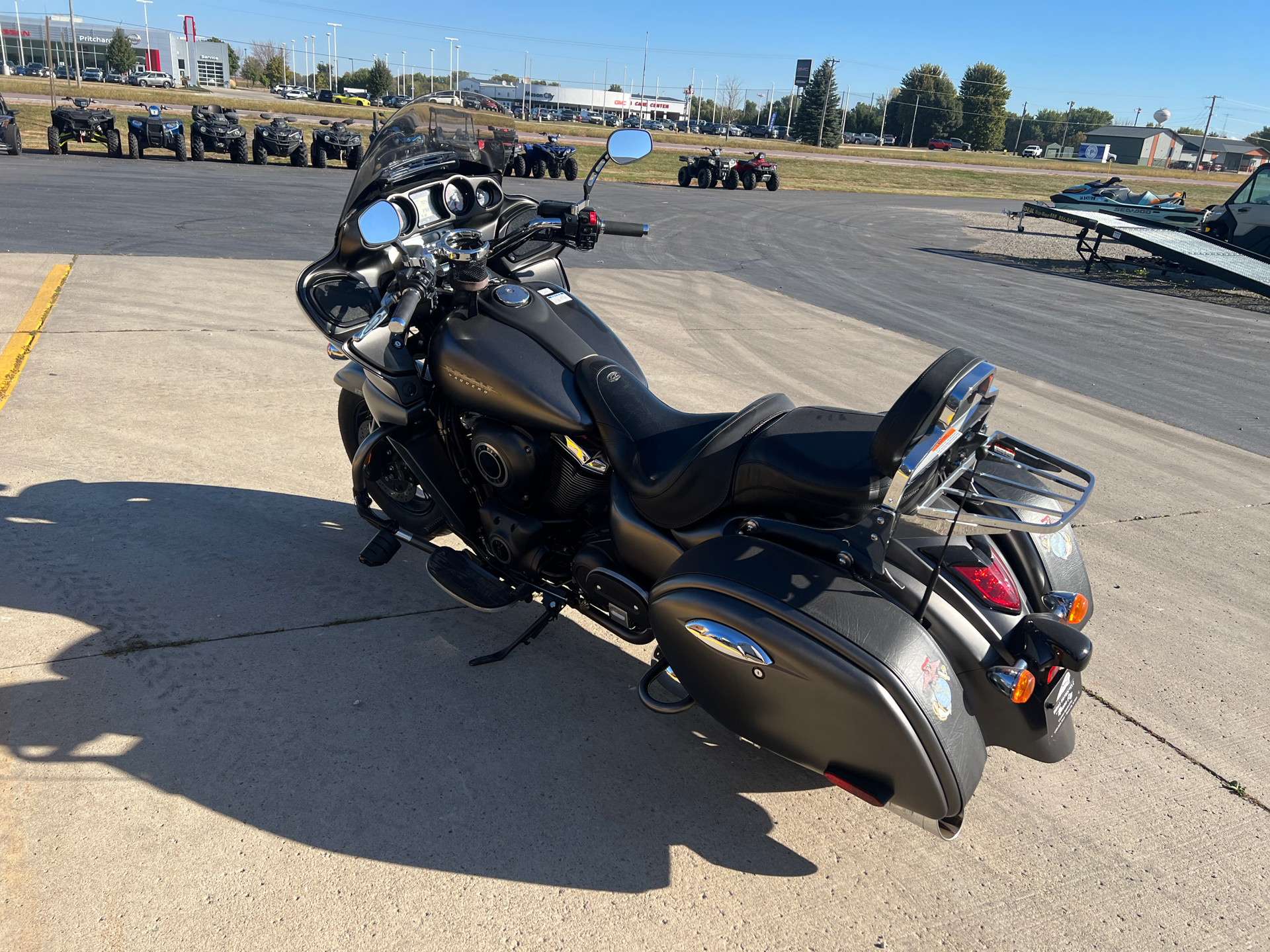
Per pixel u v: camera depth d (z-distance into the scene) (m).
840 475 2.30
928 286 13.84
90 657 3.14
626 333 8.73
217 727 2.87
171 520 4.16
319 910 2.25
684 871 2.49
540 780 2.78
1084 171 64.06
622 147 3.60
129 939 2.13
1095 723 3.25
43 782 2.58
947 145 108.75
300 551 4.01
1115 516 5.11
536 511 3.25
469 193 3.71
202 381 6.06
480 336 3.17
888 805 2.34
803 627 2.18
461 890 2.35
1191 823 2.79
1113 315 12.23
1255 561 4.62
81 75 96.00
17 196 14.34
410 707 3.06
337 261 3.54
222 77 129.50
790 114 132.50
